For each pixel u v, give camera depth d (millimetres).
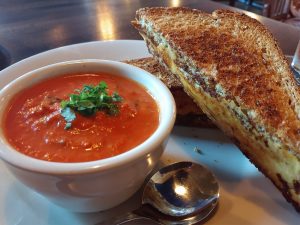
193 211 125
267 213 124
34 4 333
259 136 131
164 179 138
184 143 161
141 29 192
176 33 167
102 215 126
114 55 212
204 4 322
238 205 128
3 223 120
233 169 145
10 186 134
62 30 277
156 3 328
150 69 185
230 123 143
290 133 120
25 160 106
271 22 279
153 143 114
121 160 106
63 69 154
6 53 243
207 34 168
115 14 305
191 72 154
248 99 132
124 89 147
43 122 124
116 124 125
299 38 251
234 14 188
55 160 112
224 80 140
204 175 139
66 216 124
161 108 134
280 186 131
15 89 141
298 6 435
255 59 153
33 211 125
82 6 326
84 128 121
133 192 131
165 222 122
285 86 142
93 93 130
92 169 103
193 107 167
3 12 316
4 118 130
